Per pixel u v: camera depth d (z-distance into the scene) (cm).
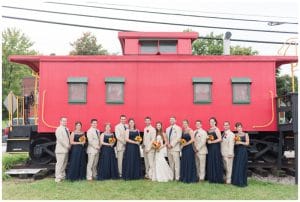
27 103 1506
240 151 1120
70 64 1328
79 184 1105
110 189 1048
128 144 1177
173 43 1434
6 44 4922
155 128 1262
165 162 1165
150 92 1320
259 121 1323
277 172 1295
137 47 1416
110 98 1313
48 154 1385
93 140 1180
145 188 1062
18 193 1017
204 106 1316
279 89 2708
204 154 1166
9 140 1347
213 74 1333
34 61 1352
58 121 1305
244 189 1062
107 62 1332
